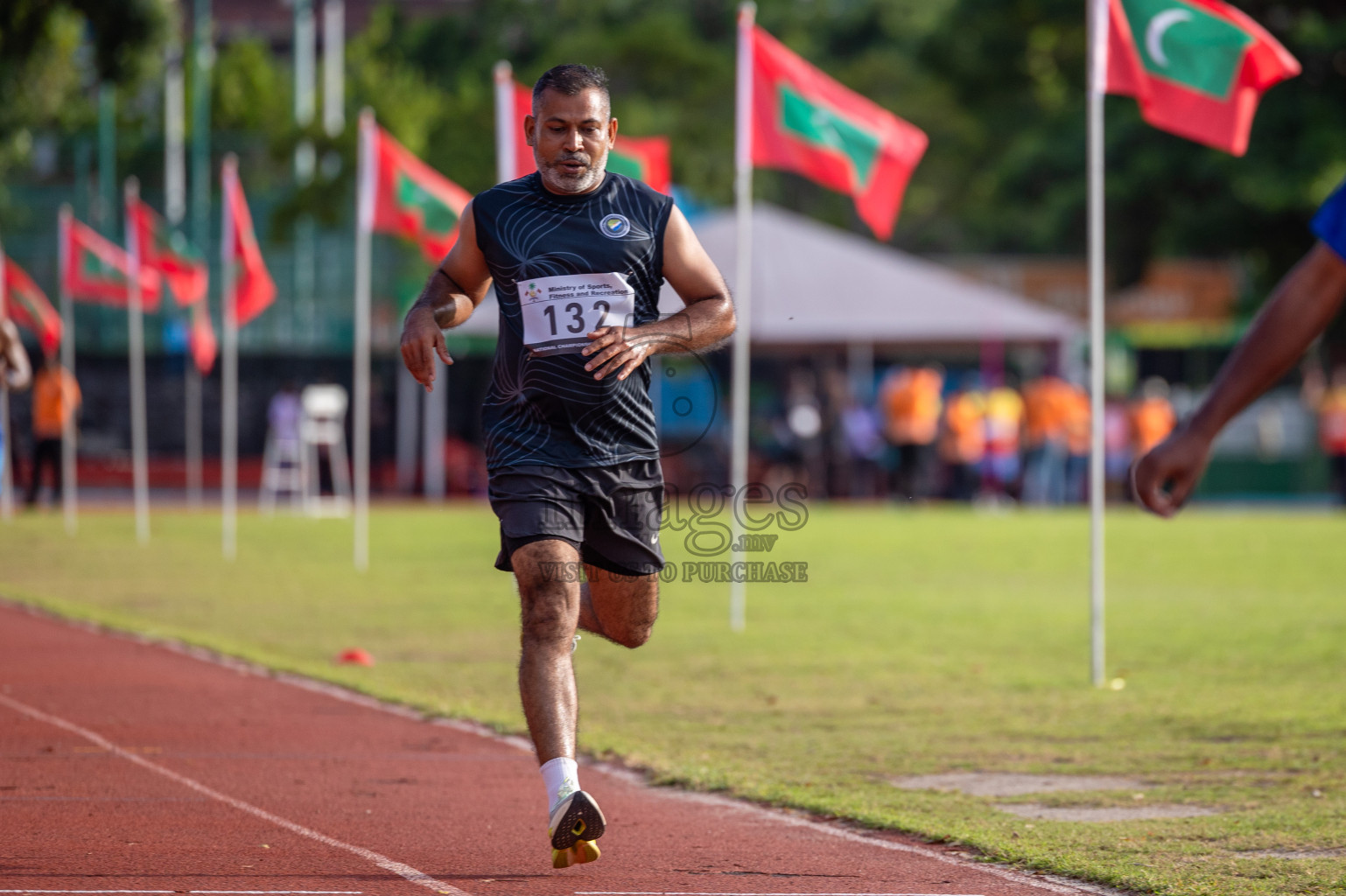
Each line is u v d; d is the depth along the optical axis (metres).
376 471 104.00
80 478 104.12
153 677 30.14
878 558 60.41
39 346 103.69
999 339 99.50
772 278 100.88
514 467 15.62
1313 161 118.00
